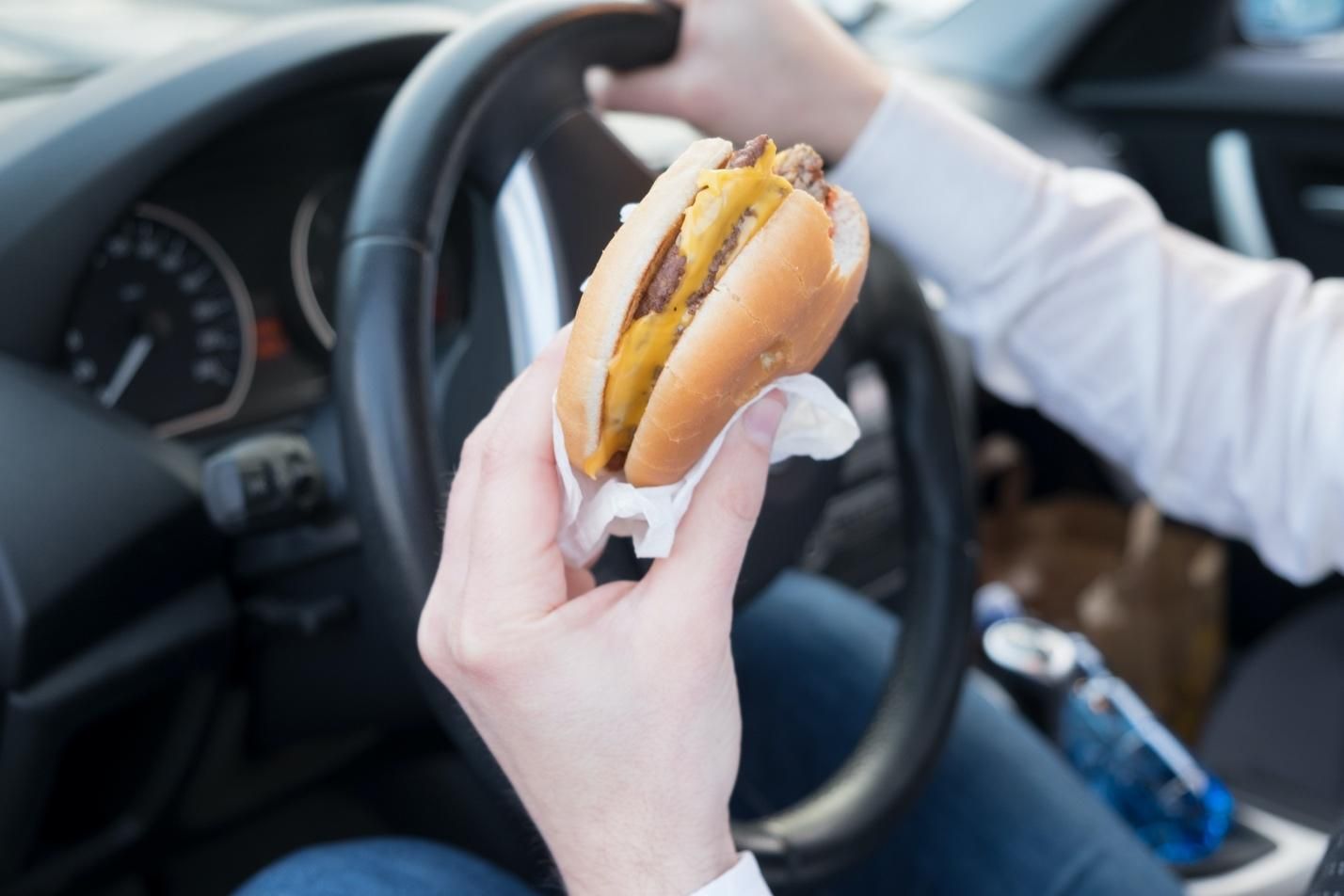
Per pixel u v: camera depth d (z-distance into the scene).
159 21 0.90
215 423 0.63
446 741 0.77
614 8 0.52
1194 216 1.29
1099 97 1.28
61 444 0.54
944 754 0.68
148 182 0.56
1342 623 0.91
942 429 0.59
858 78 0.60
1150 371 0.64
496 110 0.47
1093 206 0.64
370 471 0.44
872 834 0.54
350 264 0.45
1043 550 1.17
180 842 0.69
